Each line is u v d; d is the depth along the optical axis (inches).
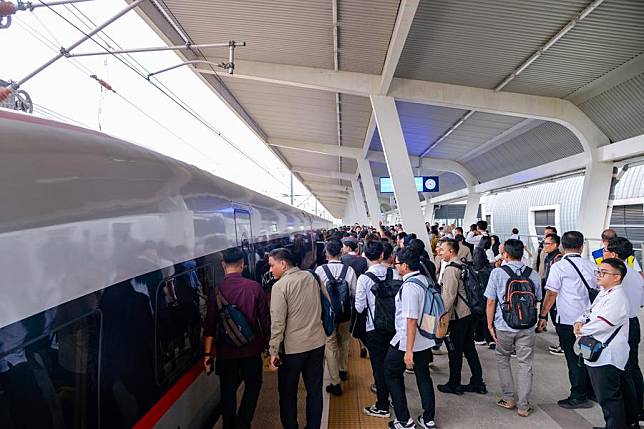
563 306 158.2
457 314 168.9
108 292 72.9
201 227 127.0
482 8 254.1
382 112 385.7
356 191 1236.5
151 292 90.2
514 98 388.2
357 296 153.0
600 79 340.8
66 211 62.2
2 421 49.4
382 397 152.7
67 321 61.4
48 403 57.1
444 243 171.9
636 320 141.3
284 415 127.6
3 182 51.6
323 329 131.6
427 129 585.9
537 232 626.2
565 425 144.0
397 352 136.5
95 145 76.8
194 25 321.7
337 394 172.9
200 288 123.7
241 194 199.5
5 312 49.8
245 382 123.8
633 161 379.6
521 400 151.0
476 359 172.1
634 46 285.6
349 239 227.6
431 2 252.1
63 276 60.9
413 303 130.7
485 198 851.4
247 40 342.3
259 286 125.8
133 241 82.9
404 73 368.8
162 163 106.0
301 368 127.5
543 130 506.3
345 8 276.4
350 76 387.2
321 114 593.0
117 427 74.7
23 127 60.9
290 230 383.2
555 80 353.1
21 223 53.1
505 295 150.6
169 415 98.7
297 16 296.7
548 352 221.6
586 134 400.5
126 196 81.2
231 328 117.3
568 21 260.4
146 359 87.0
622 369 121.0
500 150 633.6
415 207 395.2
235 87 511.2
